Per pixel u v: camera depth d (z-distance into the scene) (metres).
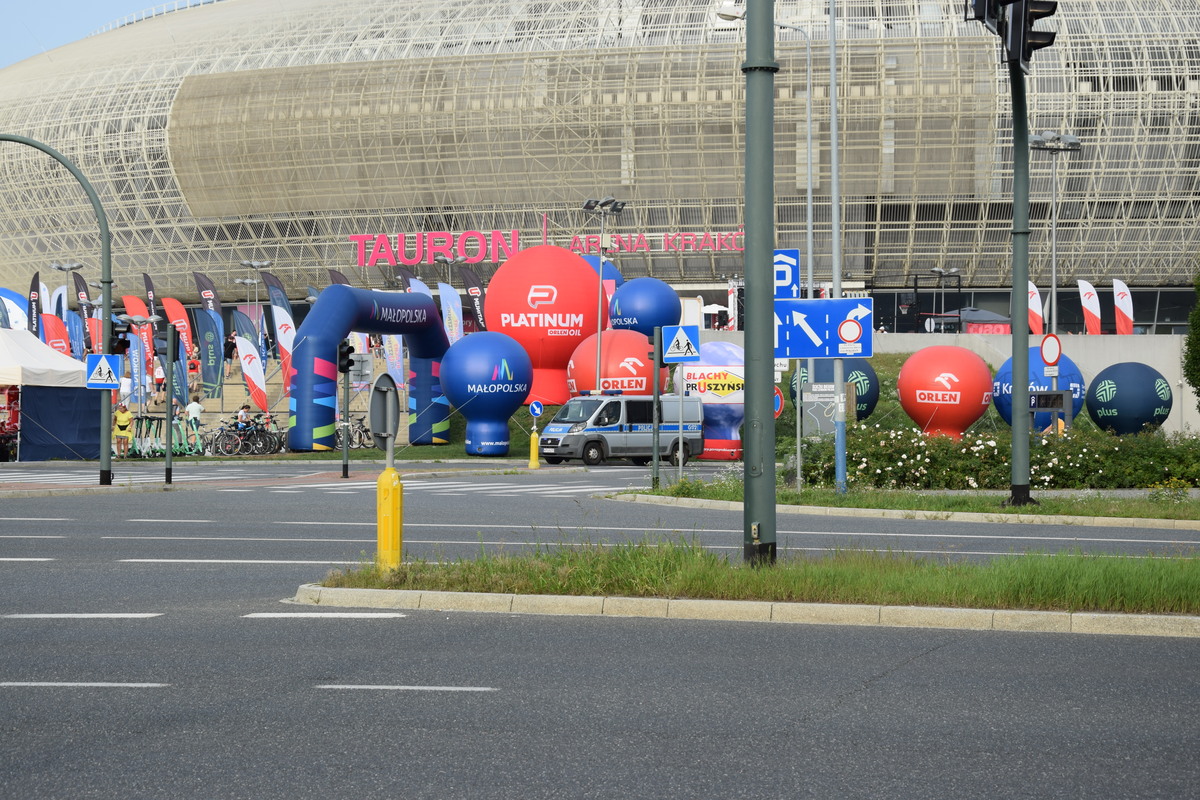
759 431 14.59
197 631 11.91
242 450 57.00
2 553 18.47
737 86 108.38
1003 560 14.37
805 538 21.38
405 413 65.88
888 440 34.28
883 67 107.25
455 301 66.00
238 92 119.56
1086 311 74.75
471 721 8.41
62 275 129.50
